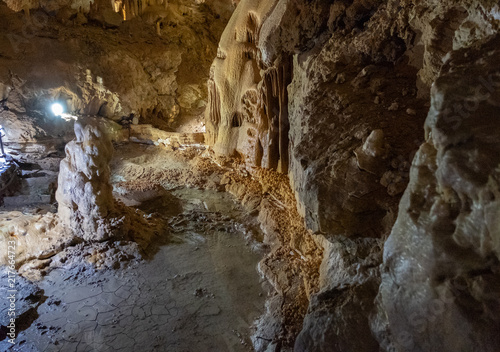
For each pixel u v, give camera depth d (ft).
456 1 9.15
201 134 31.04
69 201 16.44
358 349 7.13
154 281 14.48
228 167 25.36
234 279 14.60
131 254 15.90
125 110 32.45
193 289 13.98
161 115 36.35
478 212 5.05
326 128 10.91
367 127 10.12
